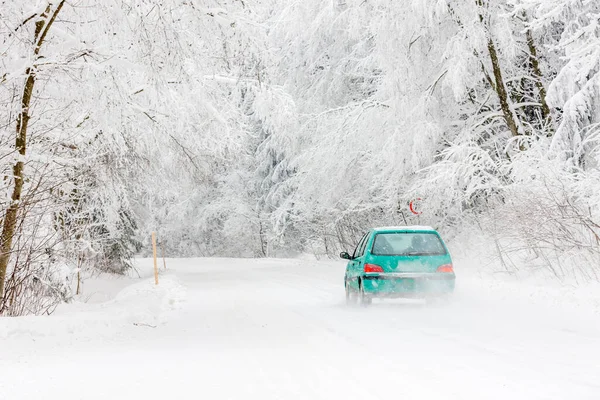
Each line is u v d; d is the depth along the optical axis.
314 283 23.77
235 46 14.78
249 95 23.78
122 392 6.92
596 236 16.23
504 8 23.42
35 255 14.41
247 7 15.13
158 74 13.42
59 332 11.67
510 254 20.55
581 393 6.34
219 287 23.89
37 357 9.42
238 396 6.62
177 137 21.48
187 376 7.71
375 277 14.23
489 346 9.19
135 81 19.03
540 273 17.83
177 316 15.24
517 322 11.62
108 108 14.41
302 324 12.46
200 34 14.39
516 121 23.89
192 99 20.75
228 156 23.58
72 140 15.80
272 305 16.55
